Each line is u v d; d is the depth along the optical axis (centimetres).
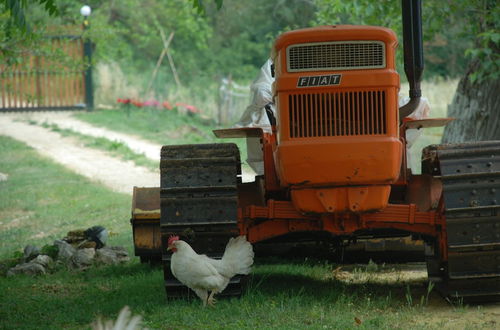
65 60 3972
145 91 7831
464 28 3119
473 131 3189
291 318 1498
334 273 2028
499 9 2805
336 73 1474
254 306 1577
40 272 2189
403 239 2061
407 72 1652
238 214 1611
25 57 3769
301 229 1634
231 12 9838
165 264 1603
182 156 1633
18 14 1443
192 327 1445
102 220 3231
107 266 2255
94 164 4712
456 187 1541
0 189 3981
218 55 10469
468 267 1547
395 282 1892
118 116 6769
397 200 1762
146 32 9612
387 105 1472
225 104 6706
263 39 10281
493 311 1549
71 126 6247
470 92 3203
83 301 1758
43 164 4703
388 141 1462
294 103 1487
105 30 5269
